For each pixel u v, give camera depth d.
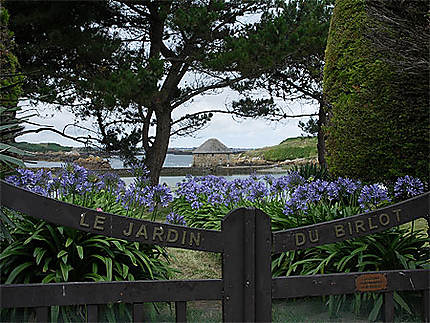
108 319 2.98
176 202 6.70
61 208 2.25
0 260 3.12
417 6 4.19
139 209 4.24
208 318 3.33
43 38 9.49
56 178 3.78
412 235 3.63
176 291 2.36
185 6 10.26
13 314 2.99
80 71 10.01
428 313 2.64
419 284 2.63
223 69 8.70
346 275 2.53
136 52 10.83
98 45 9.34
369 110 4.70
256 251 2.42
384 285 2.58
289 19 9.91
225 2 10.12
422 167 4.49
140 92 8.04
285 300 3.68
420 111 4.46
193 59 10.05
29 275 3.11
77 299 2.25
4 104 5.17
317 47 9.05
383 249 3.42
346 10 5.05
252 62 8.45
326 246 3.62
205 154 25.12
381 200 3.96
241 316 2.39
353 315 3.36
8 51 5.55
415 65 4.05
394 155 4.60
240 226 2.42
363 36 4.77
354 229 2.59
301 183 4.84
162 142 11.16
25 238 3.23
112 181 4.68
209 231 2.41
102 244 3.33
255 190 4.82
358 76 4.81
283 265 3.77
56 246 3.22
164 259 4.96
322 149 12.24
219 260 5.14
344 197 4.77
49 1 8.94
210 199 5.64
